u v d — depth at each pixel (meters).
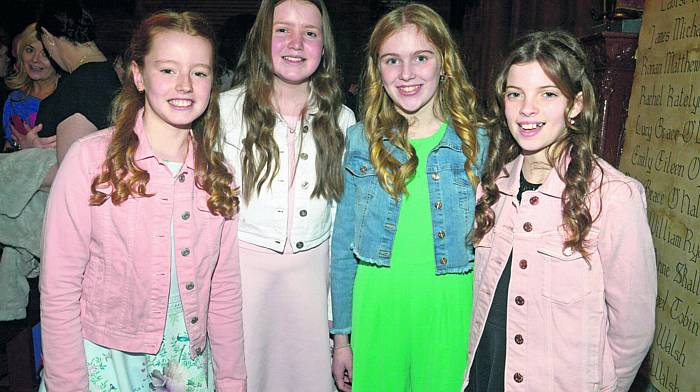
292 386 2.22
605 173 1.60
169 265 1.69
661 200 2.22
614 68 2.53
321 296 2.18
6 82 3.13
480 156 1.97
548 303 1.66
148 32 1.63
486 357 1.79
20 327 2.88
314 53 2.04
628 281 1.56
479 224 1.83
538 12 4.30
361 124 2.12
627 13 2.54
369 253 1.99
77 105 2.39
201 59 1.64
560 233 1.65
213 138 1.79
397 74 1.93
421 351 1.99
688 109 2.07
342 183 2.10
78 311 1.64
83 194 1.60
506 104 1.68
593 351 1.63
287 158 2.09
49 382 1.62
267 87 2.06
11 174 2.54
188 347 1.77
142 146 1.66
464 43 6.62
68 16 2.42
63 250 1.60
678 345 2.10
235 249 1.86
